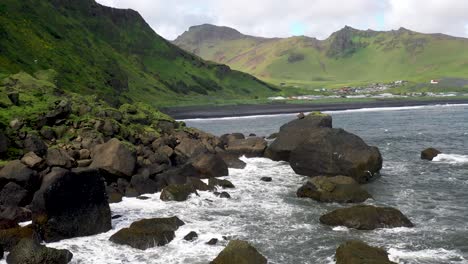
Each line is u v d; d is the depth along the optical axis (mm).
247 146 48625
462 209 27219
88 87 122750
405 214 26250
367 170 35375
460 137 65188
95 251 20094
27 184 25469
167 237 21297
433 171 39531
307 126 47281
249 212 26938
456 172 38750
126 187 30922
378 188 33500
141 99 174500
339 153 36125
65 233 21469
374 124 96312
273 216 26062
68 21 193750
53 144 34562
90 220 22344
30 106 37812
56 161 29859
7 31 119750
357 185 30438
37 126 35375
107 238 21797
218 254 19125
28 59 112312
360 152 35906
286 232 23141
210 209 27516
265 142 49406
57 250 18594
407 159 46688
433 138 65125
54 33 155000
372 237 22078
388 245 20922
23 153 29984
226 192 31172
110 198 28531
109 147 32312
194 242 21297
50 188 21016
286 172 40062
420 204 28609
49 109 37688
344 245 19266
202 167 36844
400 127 85812
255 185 34688
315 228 23750
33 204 21375
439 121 96812
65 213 21531
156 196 30312
